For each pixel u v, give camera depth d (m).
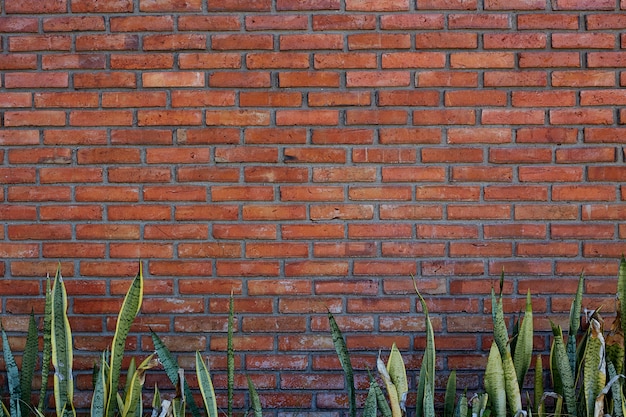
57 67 2.61
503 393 2.19
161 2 2.59
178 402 2.17
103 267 2.62
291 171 2.60
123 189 2.61
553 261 2.60
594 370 2.18
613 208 2.58
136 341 2.62
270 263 2.61
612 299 2.58
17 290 2.62
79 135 2.61
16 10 2.60
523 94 2.58
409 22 2.58
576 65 2.58
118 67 2.60
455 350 2.61
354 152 2.59
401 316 2.61
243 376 2.63
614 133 2.58
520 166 2.59
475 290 2.60
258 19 2.59
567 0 2.57
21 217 2.62
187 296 2.62
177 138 2.60
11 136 2.61
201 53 2.60
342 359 2.28
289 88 2.59
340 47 2.59
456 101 2.58
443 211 2.60
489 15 2.58
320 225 2.61
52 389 2.62
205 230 2.61
